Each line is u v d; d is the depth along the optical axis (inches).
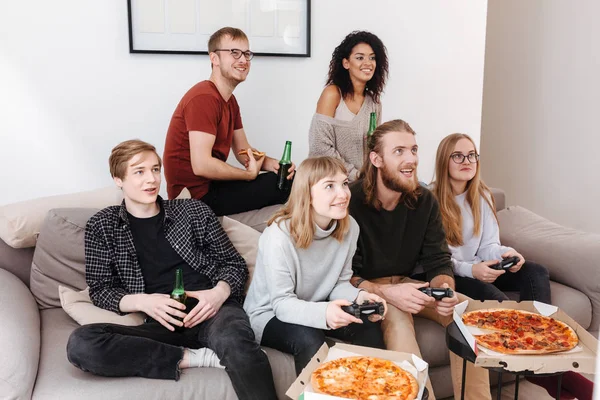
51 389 61.3
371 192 81.1
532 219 105.8
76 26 100.3
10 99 98.8
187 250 78.4
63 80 101.2
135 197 76.2
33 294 80.7
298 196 71.2
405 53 127.2
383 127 81.0
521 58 154.3
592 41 135.4
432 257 83.2
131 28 103.1
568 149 144.1
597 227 138.1
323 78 119.6
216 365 67.1
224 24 109.8
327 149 122.1
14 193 101.9
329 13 118.0
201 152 94.9
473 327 61.9
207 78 111.0
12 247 82.7
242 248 83.5
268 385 65.4
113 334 64.8
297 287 73.5
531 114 153.1
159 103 108.3
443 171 90.4
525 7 151.6
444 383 81.0
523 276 88.1
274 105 116.4
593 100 136.3
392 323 73.2
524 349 56.4
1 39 96.5
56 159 103.3
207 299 72.8
